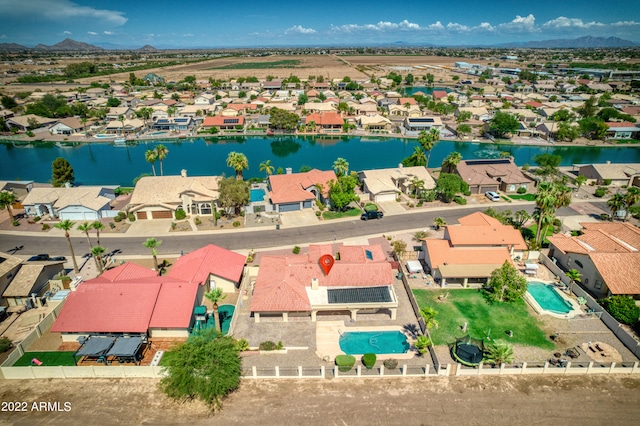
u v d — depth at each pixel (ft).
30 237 247.29
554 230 249.14
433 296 185.37
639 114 581.53
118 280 173.17
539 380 135.13
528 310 175.11
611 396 128.36
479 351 141.79
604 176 334.24
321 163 427.33
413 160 356.38
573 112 580.30
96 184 358.84
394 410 123.44
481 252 201.87
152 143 516.32
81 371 137.59
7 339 152.76
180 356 128.16
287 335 158.81
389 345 153.58
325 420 120.16
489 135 520.01
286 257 197.36
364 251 199.93
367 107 653.30
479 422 119.34
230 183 269.85
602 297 182.70
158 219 273.13
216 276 187.62
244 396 129.39
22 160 443.73
